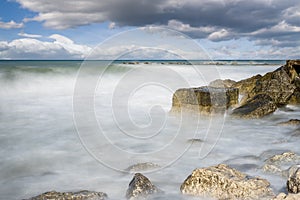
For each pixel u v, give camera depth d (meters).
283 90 13.98
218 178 4.91
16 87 15.40
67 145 7.72
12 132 8.87
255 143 8.16
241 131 9.38
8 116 10.64
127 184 5.53
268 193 4.66
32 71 18.19
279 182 5.38
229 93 11.68
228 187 4.77
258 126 10.04
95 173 6.05
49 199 4.57
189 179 5.12
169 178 5.79
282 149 7.57
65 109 11.77
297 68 16.06
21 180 5.75
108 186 5.46
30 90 15.06
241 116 10.77
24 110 11.53
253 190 4.67
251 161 6.70
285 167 6.07
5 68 18.44
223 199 4.62
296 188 4.64
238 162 6.65
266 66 37.88
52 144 7.83
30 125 9.57
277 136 8.87
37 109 11.71
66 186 5.48
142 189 4.94
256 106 11.40
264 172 5.86
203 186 4.95
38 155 7.06
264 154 7.05
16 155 7.02
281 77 14.91
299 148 7.66
